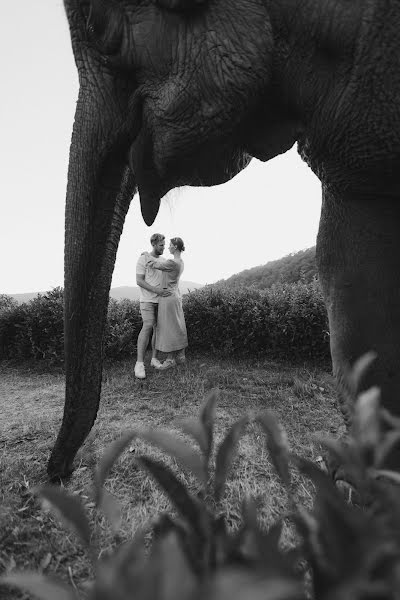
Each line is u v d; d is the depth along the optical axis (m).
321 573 0.37
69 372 2.28
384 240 2.08
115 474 2.91
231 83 1.77
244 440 3.58
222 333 8.10
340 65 1.72
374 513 0.41
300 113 1.96
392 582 0.30
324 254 2.24
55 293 8.29
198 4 1.72
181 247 6.68
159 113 1.88
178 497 0.48
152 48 1.83
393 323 2.06
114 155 2.16
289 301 7.68
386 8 1.57
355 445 0.46
